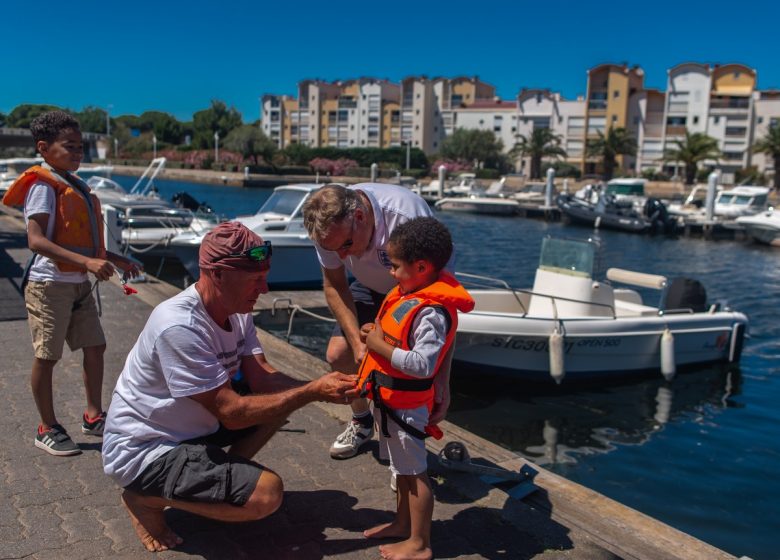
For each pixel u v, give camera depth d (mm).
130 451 2736
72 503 3381
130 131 117500
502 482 3965
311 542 3141
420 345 2762
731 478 6402
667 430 7605
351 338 3447
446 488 3791
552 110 87188
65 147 3799
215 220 15883
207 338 2707
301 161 87938
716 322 9750
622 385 9039
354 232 3297
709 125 80062
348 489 3701
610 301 9086
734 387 9180
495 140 87375
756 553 5031
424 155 86062
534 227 37094
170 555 2967
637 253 28156
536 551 3203
